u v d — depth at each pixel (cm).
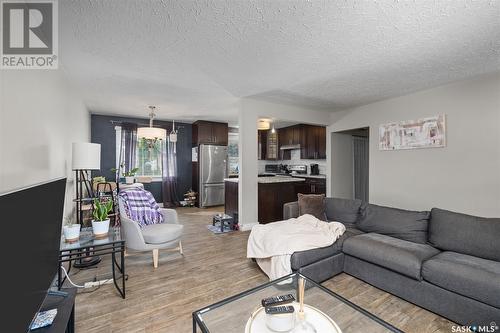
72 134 328
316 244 227
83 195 375
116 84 328
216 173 639
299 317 128
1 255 69
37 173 191
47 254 110
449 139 329
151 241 261
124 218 266
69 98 310
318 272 223
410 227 242
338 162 528
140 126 593
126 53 234
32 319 90
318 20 178
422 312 183
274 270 222
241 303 174
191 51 229
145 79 308
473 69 275
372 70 277
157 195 627
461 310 166
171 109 491
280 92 366
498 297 150
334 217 312
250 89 351
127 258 288
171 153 638
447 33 196
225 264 272
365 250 223
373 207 285
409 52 231
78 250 181
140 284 225
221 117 587
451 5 160
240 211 408
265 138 760
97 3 158
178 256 296
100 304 192
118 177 537
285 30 192
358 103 434
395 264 199
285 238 232
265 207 446
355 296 205
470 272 165
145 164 609
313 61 252
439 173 340
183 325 168
